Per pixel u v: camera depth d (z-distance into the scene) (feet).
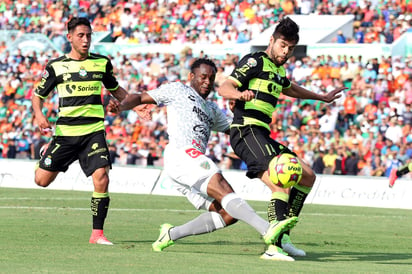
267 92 74.33
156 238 89.81
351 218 133.18
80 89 83.20
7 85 259.19
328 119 215.92
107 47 262.67
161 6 281.95
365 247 89.10
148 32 277.64
